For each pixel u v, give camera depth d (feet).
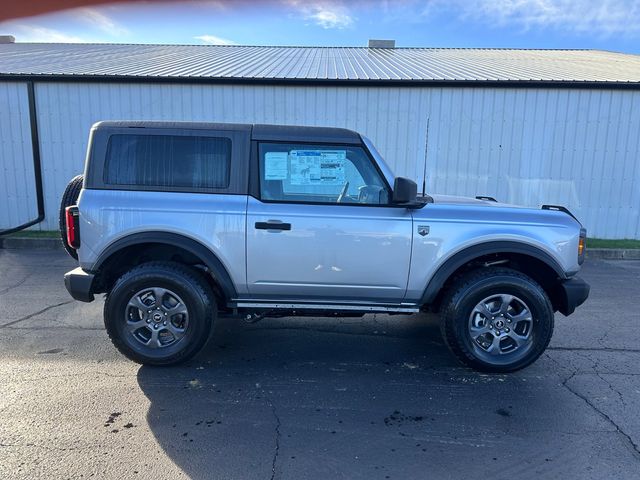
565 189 33.14
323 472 8.55
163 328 12.53
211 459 8.86
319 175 12.67
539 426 10.16
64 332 15.25
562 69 37.99
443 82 32.01
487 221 12.67
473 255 12.54
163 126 12.56
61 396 11.07
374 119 32.83
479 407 10.95
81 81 32.19
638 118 31.89
